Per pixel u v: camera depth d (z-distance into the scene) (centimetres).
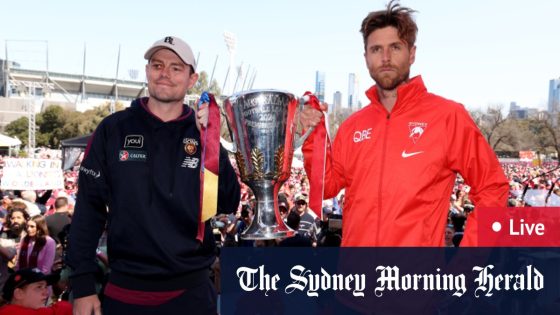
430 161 230
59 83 11281
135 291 232
